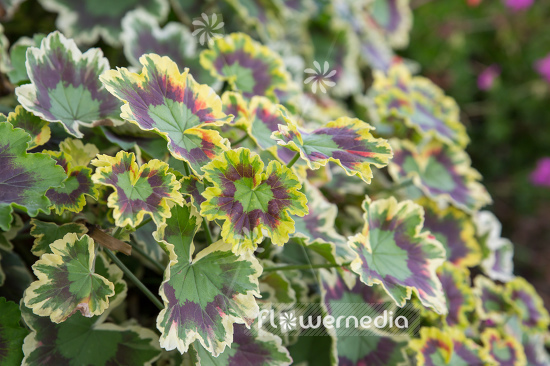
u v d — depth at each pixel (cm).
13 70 59
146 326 58
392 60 104
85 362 53
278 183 50
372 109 81
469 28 149
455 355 60
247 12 72
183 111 51
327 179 62
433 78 145
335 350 56
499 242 78
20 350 52
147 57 51
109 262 55
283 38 84
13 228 55
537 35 154
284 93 64
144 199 49
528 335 68
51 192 51
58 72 53
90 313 50
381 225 55
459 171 70
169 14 74
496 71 155
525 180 149
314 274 58
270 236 49
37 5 71
